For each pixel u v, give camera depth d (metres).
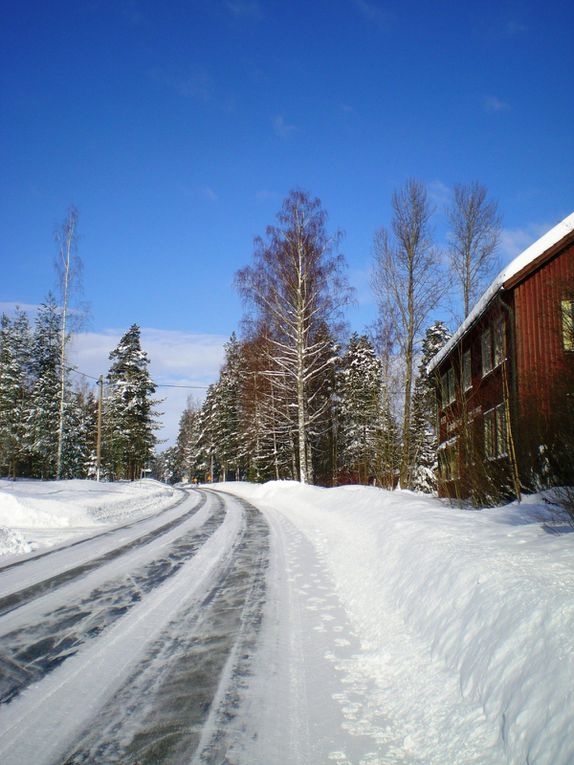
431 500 14.45
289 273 24.14
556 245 14.06
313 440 35.81
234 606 6.37
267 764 3.12
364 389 34.47
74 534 13.02
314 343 25.72
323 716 3.70
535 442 11.16
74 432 45.72
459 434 13.54
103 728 3.55
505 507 10.02
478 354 17.86
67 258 26.98
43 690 4.14
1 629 5.58
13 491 18.08
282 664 4.61
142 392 48.72
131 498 22.67
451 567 5.21
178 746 3.32
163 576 8.00
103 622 5.79
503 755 2.81
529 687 3.00
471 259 27.39
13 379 43.84
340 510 14.19
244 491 33.81
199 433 68.44
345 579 7.53
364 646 5.01
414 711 3.63
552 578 4.14
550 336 13.88
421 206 23.25
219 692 4.09
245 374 33.62
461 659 3.88
